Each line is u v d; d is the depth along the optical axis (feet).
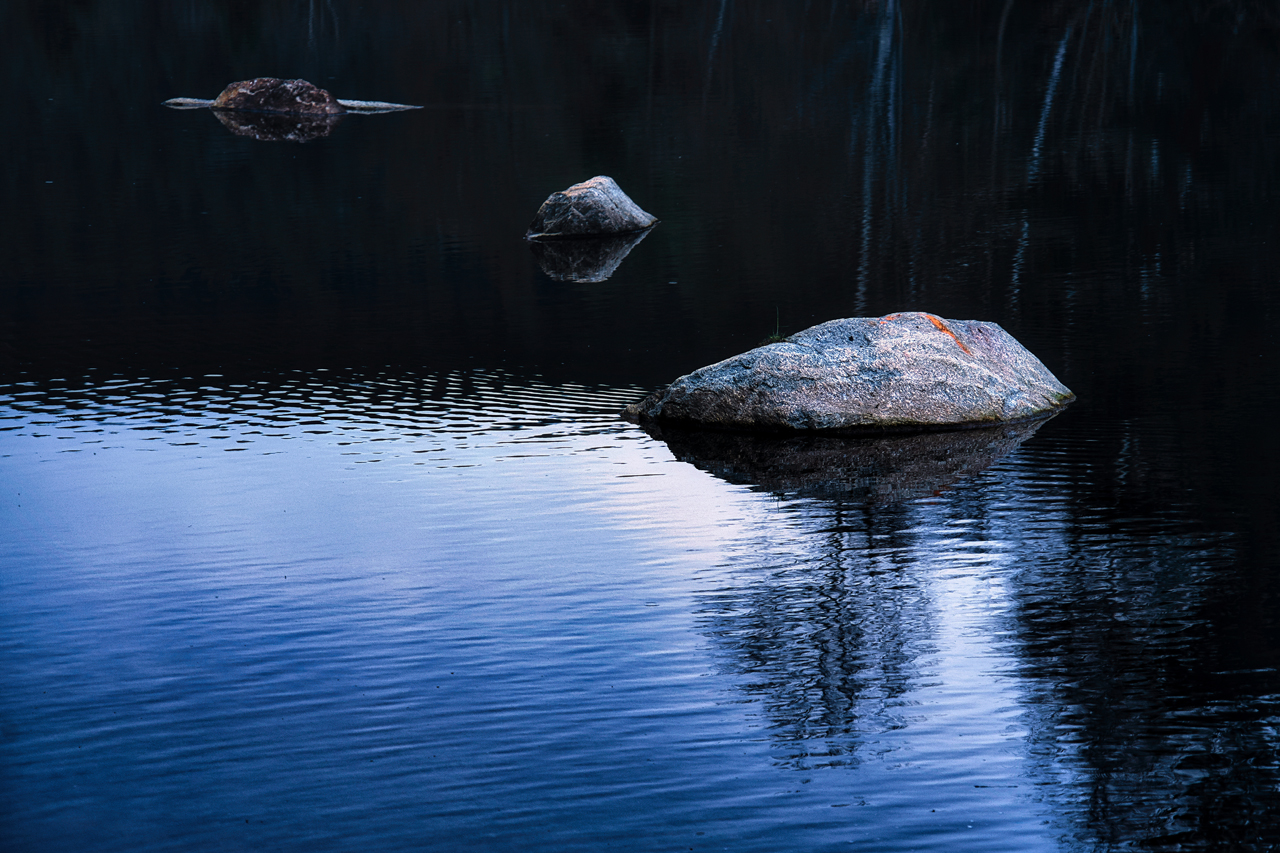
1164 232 73.15
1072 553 31.07
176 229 80.28
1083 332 53.36
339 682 25.16
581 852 19.48
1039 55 159.12
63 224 81.61
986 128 114.01
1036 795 20.74
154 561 31.78
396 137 114.93
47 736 23.16
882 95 135.03
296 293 64.44
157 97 143.02
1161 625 26.89
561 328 57.11
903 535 32.68
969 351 44.16
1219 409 42.75
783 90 139.95
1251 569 29.76
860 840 19.71
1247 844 19.39
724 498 35.88
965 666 25.25
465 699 24.34
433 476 38.22
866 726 23.03
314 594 29.60
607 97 137.90
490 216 83.82
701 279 65.98
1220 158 95.76
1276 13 171.53
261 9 202.90
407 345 54.54
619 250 73.77
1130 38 158.51
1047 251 69.51
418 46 177.58
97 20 193.16
